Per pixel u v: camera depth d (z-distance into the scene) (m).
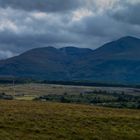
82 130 54.47
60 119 60.50
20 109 69.06
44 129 53.53
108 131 55.06
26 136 49.53
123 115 68.50
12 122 55.94
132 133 55.00
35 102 88.88
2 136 48.25
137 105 152.88
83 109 74.75
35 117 60.97
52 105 79.44
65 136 51.22
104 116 65.38
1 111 65.19
